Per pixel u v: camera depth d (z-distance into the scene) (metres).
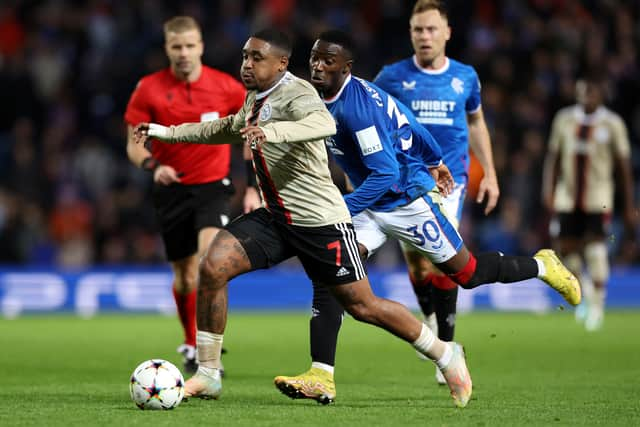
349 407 22.20
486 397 24.30
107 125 70.81
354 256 21.53
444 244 24.12
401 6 76.75
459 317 57.09
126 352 37.16
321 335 22.97
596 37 74.31
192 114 31.62
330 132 20.17
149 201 67.25
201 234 31.27
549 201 49.22
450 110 29.11
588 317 49.19
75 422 19.39
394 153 22.80
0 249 64.06
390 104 23.14
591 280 48.88
